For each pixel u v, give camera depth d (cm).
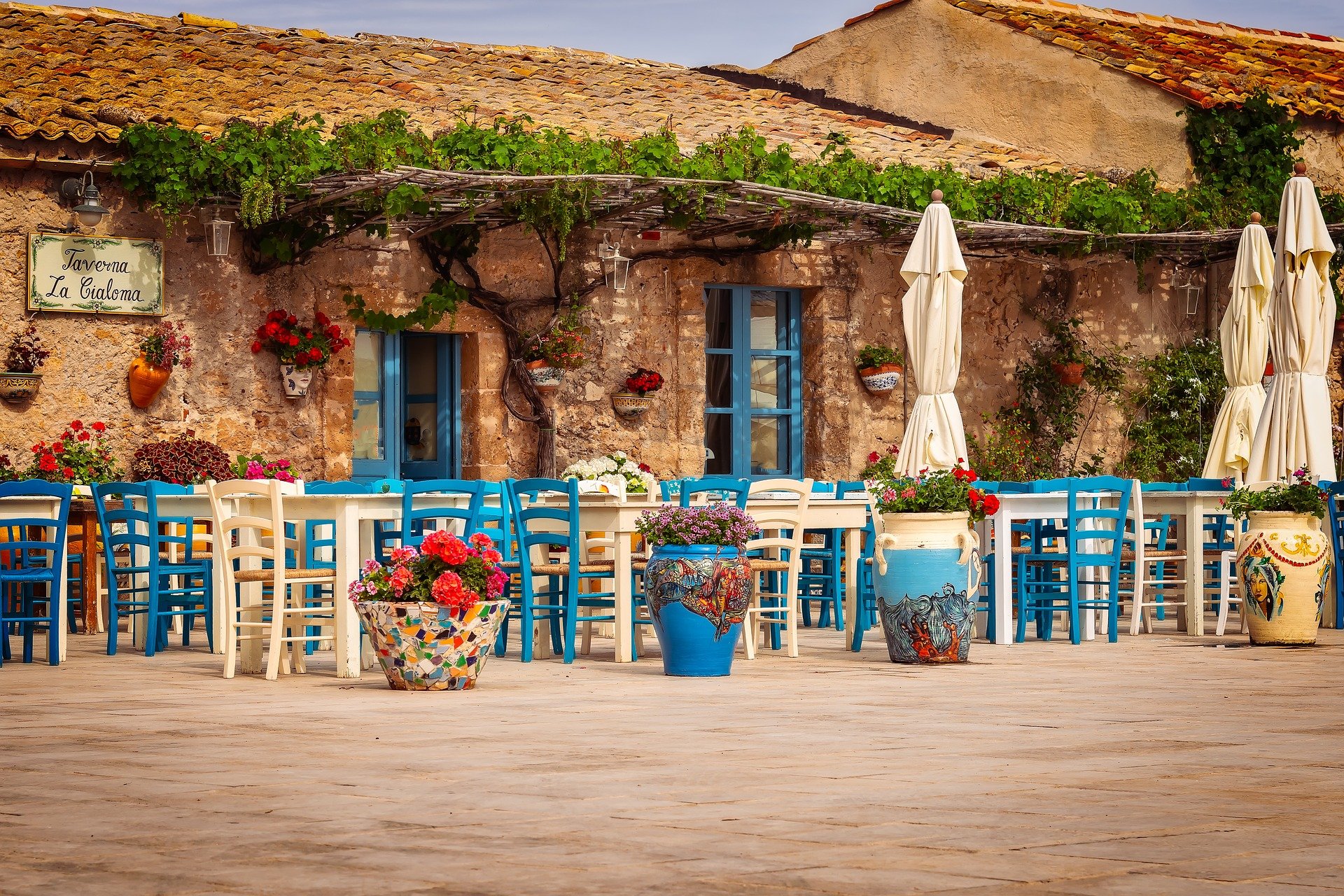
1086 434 1720
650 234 1499
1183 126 1720
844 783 449
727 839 368
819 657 899
